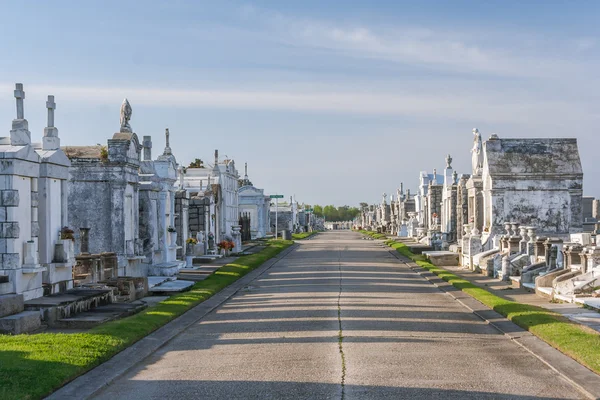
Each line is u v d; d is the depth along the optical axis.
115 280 24.30
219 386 12.15
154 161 36.75
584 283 23.39
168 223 36.84
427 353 14.87
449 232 61.72
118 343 15.36
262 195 92.88
